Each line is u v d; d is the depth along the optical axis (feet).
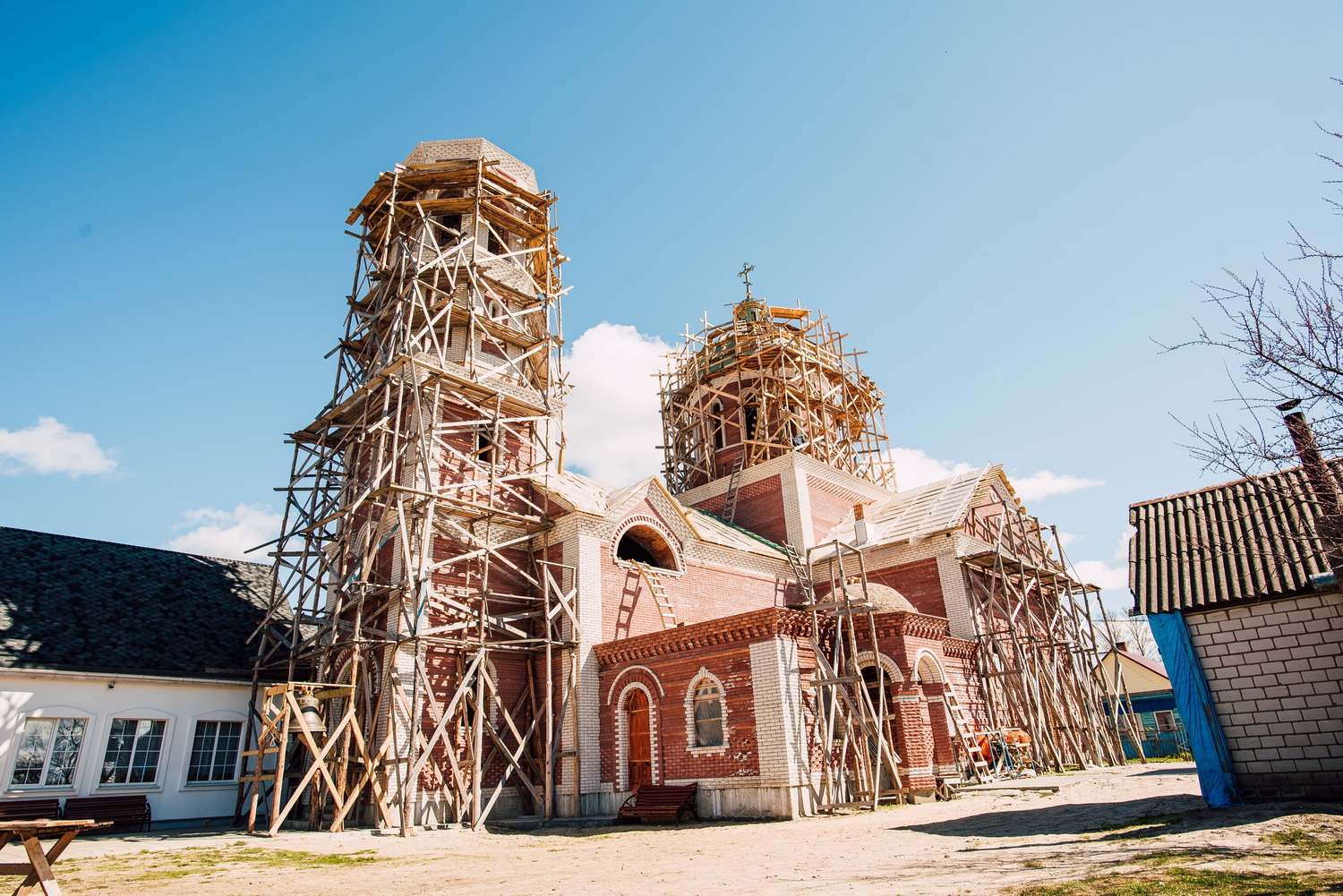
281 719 60.85
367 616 71.20
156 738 72.38
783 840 45.34
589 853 45.65
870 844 40.75
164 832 63.26
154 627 78.59
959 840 39.63
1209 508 48.85
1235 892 22.58
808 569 100.07
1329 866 24.98
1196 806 41.22
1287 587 39.96
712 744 65.05
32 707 66.18
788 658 62.75
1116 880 25.32
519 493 82.23
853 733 64.59
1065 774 75.46
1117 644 105.29
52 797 65.36
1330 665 39.37
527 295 90.48
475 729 65.77
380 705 65.31
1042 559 102.37
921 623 73.51
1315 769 38.78
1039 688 85.30
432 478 74.84
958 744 73.15
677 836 52.06
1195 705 41.60
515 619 74.18
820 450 118.11
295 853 48.19
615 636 77.56
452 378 75.36
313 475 82.33
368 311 87.86
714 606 88.94
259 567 98.27
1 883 35.78
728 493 114.32
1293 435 31.32
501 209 92.58
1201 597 42.34
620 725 71.26
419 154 93.61
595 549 78.84
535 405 84.58
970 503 96.68
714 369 123.34
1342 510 31.17
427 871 40.11
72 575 79.71
